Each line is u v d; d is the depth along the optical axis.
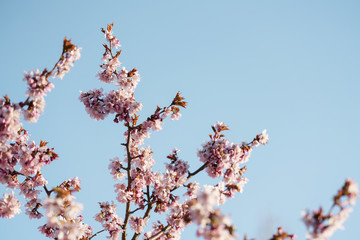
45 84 5.52
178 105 7.54
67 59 5.62
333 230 3.94
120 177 8.05
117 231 7.80
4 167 6.36
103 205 7.98
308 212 4.02
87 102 7.35
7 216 6.39
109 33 7.80
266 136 7.38
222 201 6.57
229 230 4.01
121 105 7.46
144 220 7.60
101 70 7.79
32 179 6.85
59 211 5.61
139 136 7.78
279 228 4.48
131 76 7.87
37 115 5.66
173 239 7.60
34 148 6.48
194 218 3.96
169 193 7.46
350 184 3.93
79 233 6.46
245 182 7.19
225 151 7.11
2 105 5.52
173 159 7.38
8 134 5.61
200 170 7.15
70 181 6.73
